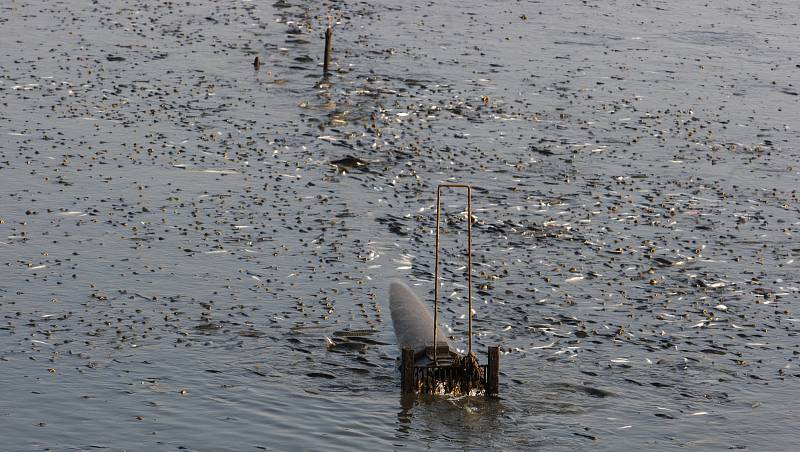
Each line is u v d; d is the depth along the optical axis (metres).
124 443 23.77
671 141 49.09
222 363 27.55
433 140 47.47
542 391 26.97
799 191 43.75
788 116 54.00
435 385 26.48
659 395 27.06
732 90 58.25
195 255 34.50
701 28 73.19
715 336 30.56
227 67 57.41
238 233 36.53
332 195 40.59
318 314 30.72
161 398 25.69
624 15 76.31
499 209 40.12
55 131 45.72
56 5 69.88
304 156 44.59
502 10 75.88
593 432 25.12
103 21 66.12
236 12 70.88
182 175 41.69
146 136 45.81
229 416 25.09
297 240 36.25
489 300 32.28
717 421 25.91
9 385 25.81
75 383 26.11
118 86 52.62
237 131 47.16
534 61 62.03
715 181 44.38
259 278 33.03
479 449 24.22
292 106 51.19
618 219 39.75
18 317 29.48
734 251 37.28
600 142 48.41
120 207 38.25
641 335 30.44
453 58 61.66
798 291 34.09
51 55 57.50
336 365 27.81
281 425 24.84
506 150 46.75
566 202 41.16
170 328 29.36
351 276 33.56
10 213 37.03
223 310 30.64
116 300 30.94
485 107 52.56
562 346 29.52
